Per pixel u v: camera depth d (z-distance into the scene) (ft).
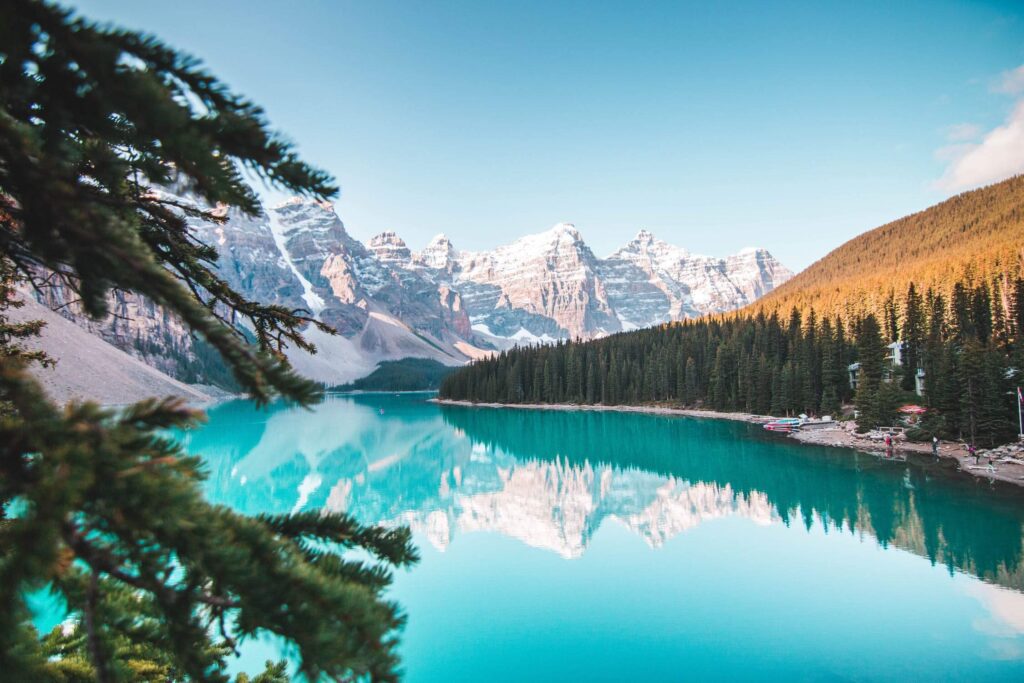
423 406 536.83
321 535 8.92
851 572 79.15
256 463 196.54
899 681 53.26
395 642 6.58
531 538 102.78
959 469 143.95
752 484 140.46
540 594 75.41
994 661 55.72
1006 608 66.59
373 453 226.79
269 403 7.16
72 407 6.27
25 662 6.95
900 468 148.97
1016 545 86.99
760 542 94.02
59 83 6.48
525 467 190.39
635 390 415.85
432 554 93.66
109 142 7.85
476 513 126.82
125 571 6.35
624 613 69.00
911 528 97.04
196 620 6.68
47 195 6.59
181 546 6.02
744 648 59.93
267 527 8.00
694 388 374.43
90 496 5.78
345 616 6.29
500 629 65.41
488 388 530.27
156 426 6.66
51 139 7.05
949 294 335.67
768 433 239.09
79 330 404.98
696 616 67.51
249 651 53.62
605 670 56.59
